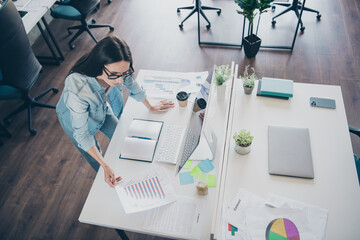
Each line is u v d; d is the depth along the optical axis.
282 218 1.46
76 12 3.44
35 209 2.48
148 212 1.56
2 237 2.35
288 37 3.58
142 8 4.30
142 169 1.72
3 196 2.58
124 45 1.37
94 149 1.69
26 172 2.72
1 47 2.17
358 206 1.49
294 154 1.69
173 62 3.50
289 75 3.18
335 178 1.60
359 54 3.29
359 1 3.89
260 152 1.73
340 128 1.81
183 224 1.50
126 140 1.80
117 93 1.93
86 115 1.55
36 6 3.04
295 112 1.91
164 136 1.84
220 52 3.53
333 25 3.64
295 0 3.61
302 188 1.58
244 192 1.59
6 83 2.45
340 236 1.41
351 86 3.02
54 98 3.29
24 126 3.08
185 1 4.30
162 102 2.01
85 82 1.47
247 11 2.93
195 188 1.62
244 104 1.99
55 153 2.83
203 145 1.78
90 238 2.29
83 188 2.57
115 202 1.61
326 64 3.24
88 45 3.87
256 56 3.43
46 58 3.68
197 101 1.60
